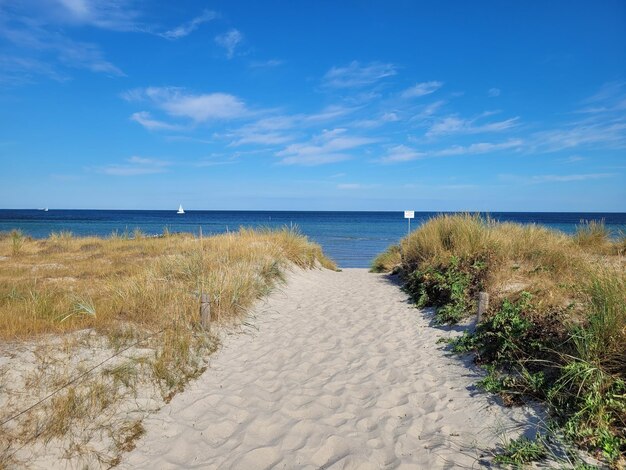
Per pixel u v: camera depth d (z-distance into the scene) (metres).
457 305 7.27
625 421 3.25
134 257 13.35
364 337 7.01
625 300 4.10
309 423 4.18
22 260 12.85
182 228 46.31
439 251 10.66
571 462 3.11
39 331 5.35
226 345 6.44
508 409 4.02
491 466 3.28
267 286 9.87
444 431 3.90
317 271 14.63
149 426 4.09
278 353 6.27
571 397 3.67
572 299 5.57
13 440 3.46
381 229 56.06
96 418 3.96
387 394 4.75
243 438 3.98
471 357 5.42
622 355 3.70
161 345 5.52
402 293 10.72
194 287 7.95
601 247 10.43
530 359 4.41
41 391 4.07
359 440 3.86
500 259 8.58
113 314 6.22
